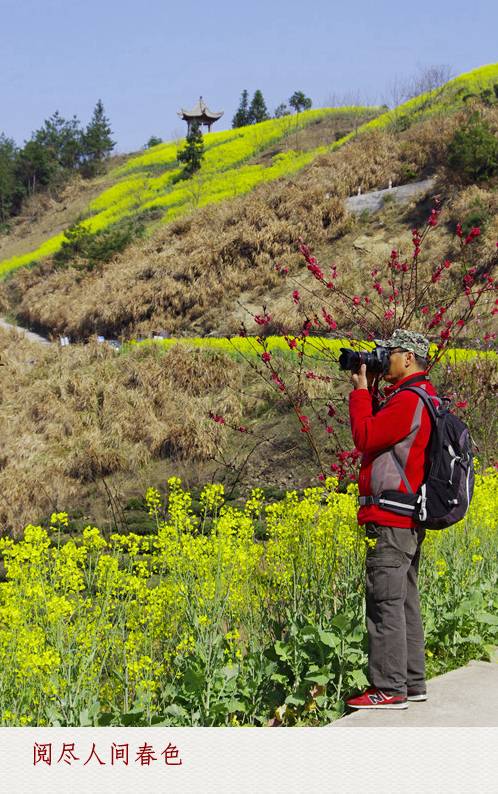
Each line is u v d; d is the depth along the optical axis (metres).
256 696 3.98
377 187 28.44
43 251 47.00
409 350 3.78
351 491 4.84
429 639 4.77
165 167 60.84
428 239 22.31
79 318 28.61
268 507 4.61
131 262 30.67
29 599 3.71
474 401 7.91
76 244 38.50
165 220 39.66
